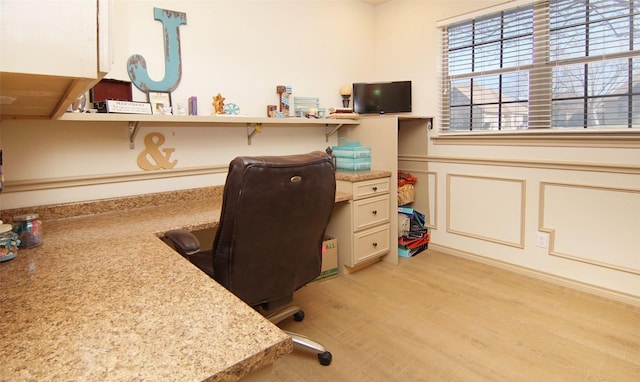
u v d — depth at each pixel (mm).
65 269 1013
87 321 688
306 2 2967
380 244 2889
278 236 1424
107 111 1841
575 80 2436
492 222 2850
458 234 3088
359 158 2977
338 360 1757
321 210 1514
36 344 607
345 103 3303
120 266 1034
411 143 3328
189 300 779
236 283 1399
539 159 2537
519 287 2494
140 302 773
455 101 3084
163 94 2250
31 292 843
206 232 2531
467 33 2953
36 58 486
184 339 610
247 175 1236
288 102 2857
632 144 2137
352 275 2762
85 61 522
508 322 2055
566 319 2072
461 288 2500
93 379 508
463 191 3010
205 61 2422
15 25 469
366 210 2744
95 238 1412
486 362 1714
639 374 1605
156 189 2264
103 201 2025
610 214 2266
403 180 3232
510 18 2701
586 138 2297
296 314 2100
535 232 2611
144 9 2158
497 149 2760
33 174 1868
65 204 1917
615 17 2227
